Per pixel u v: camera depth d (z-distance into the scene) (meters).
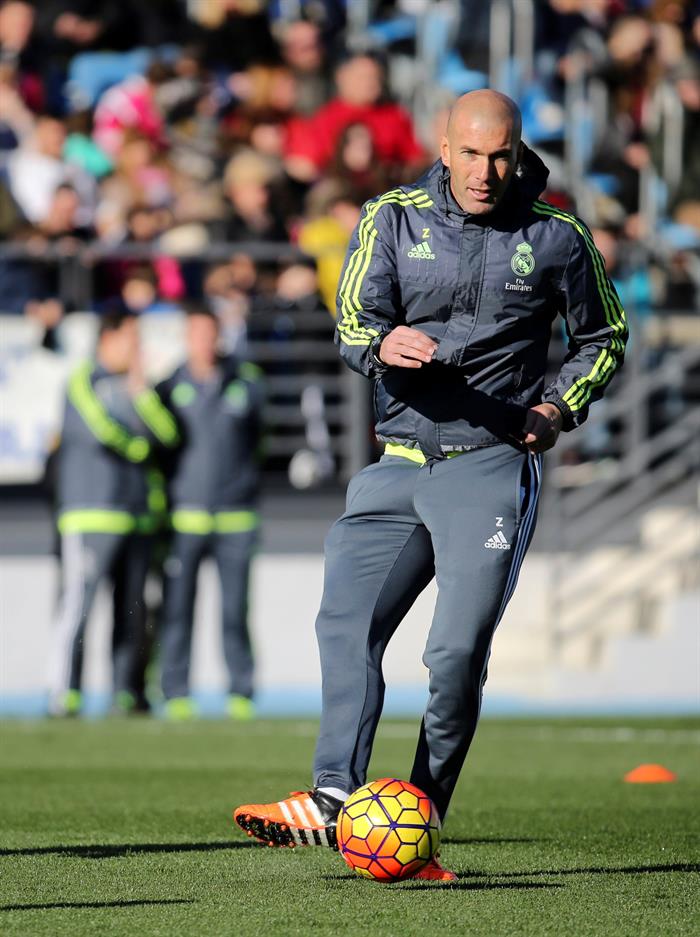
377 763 32.06
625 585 52.66
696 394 55.91
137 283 51.28
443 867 19.52
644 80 58.31
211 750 34.88
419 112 63.19
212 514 44.94
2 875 18.78
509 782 29.64
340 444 53.88
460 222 18.02
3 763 32.38
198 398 44.84
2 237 53.12
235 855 20.45
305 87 58.31
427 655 17.98
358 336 18.05
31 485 52.00
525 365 18.41
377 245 18.22
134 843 21.52
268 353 52.44
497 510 18.02
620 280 53.66
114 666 44.72
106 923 15.91
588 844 21.61
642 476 53.38
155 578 47.28
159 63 58.03
